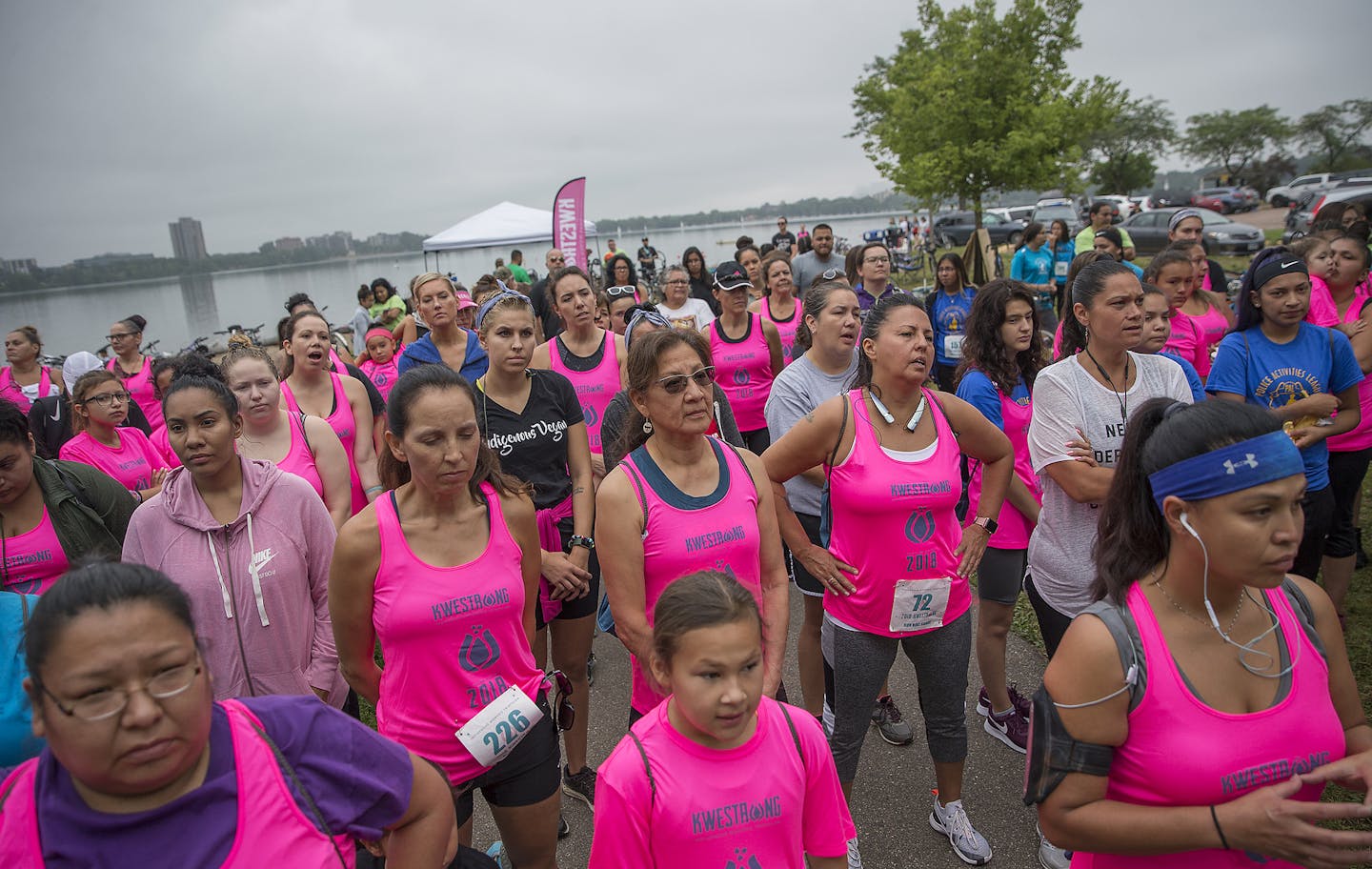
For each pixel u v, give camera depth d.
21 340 8.26
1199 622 1.72
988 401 3.72
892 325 2.91
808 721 2.04
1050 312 10.05
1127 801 1.76
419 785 1.76
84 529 3.25
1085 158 67.62
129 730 1.29
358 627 2.59
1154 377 3.19
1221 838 1.59
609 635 5.52
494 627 2.54
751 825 1.91
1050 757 1.77
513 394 3.86
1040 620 3.34
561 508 3.89
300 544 2.99
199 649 1.43
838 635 3.11
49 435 5.58
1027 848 3.25
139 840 1.39
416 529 2.50
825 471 3.09
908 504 2.89
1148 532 1.77
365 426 4.95
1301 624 1.75
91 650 1.28
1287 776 1.67
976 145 20.97
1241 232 23.16
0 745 2.06
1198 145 78.56
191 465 2.82
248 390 3.89
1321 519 4.03
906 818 3.46
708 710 1.80
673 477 2.77
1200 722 1.67
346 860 1.60
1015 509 3.69
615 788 1.91
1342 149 72.44
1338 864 1.52
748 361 6.09
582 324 4.96
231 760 1.49
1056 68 21.34
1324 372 3.97
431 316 5.32
